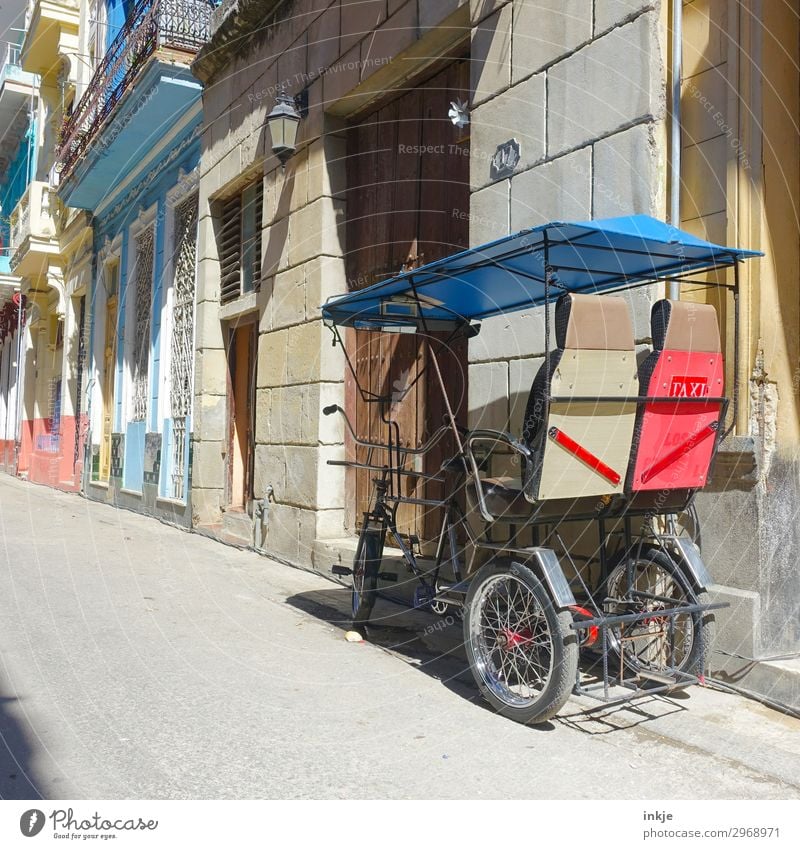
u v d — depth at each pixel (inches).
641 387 140.9
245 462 379.9
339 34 277.7
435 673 172.6
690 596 148.9
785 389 160.1
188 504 398.3
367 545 205.5
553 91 193.3
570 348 130.5
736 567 158.4
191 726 138.9
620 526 161.5
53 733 134.1
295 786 116.7
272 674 169.5
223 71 369.1
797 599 162.4
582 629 141.6
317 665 176.9
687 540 154.6
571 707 150.2
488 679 149.1
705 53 169.6
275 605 234.7
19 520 429.7
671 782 119.2
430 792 115.3
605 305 135.0
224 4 349.4
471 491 157.8
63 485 677.9
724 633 157.9
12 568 280.7
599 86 181.3
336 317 204.7
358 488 284.0
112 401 578.9
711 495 163.3
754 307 158.6
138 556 315.0
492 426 205.9
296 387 301.9
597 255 147.6
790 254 163.8
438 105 251.9
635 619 140.3
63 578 263.9
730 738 134.7
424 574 181.9
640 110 171.5
